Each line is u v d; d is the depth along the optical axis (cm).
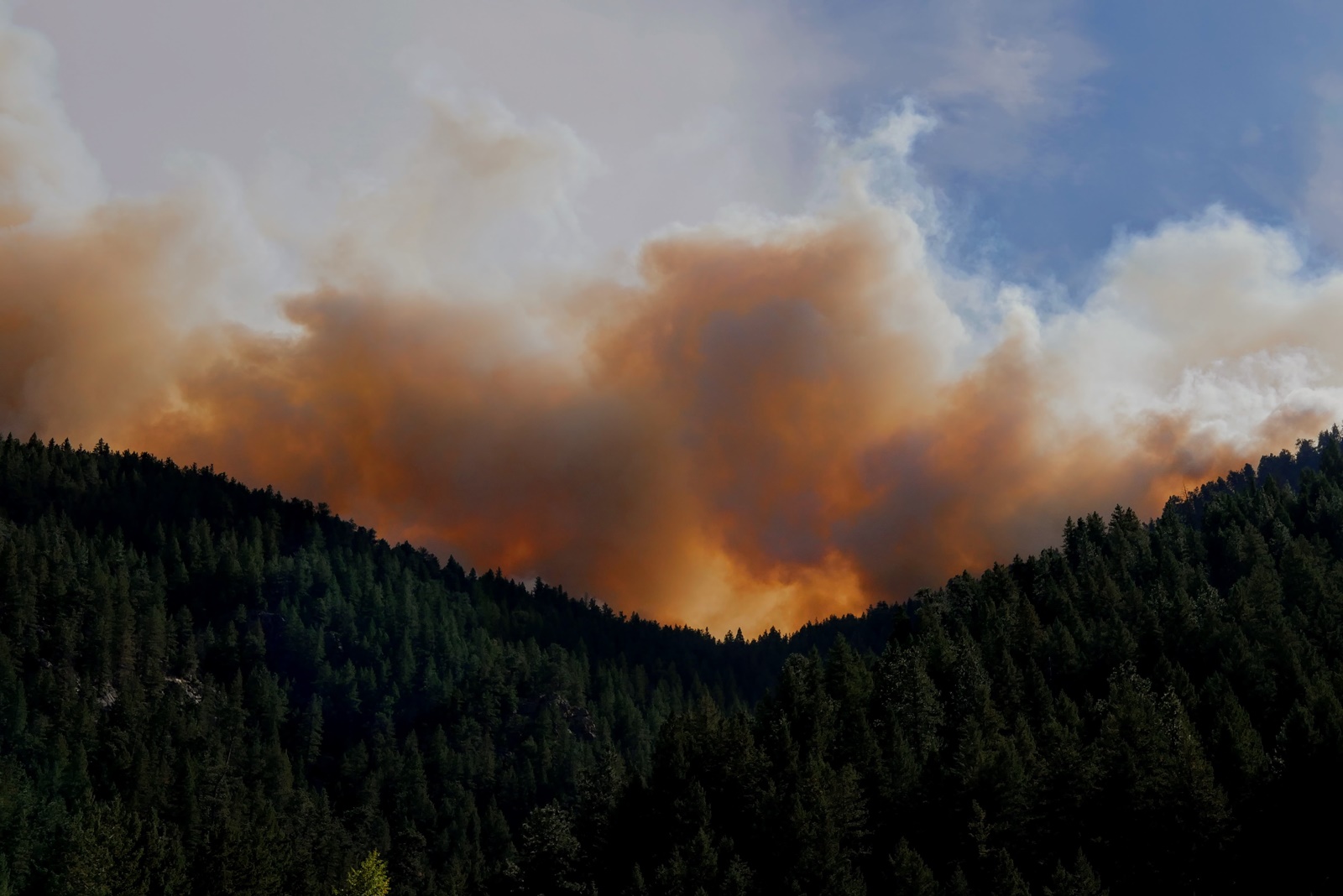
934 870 10506
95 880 13538
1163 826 10344
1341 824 10269
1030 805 10700
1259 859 10281
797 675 14738
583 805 13612
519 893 12681
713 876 10662
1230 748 11275
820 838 10425
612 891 12044
